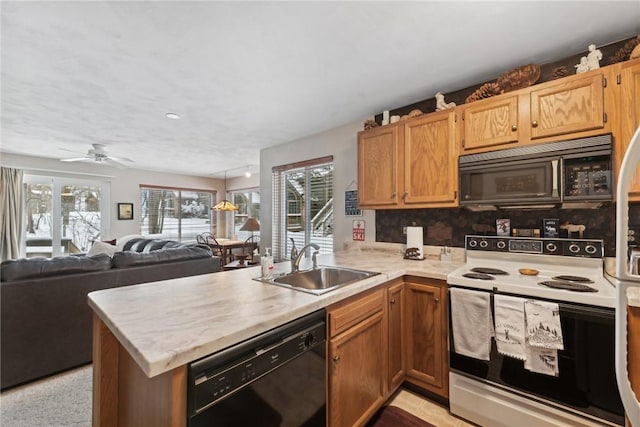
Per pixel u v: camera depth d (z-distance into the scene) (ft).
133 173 20.57
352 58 6.35
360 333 5.18
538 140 5.85
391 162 8.04
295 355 3.85
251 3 4.68
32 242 16.63
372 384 5.49
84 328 7.64
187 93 8.11
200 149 14.71
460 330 5.61
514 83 6.30
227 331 3.13
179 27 5.29
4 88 7.74
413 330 6.51
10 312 6.57
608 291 4.67
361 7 4.79
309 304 4.09
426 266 7.06
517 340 4.93
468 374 5.59
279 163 13.47
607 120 5.15
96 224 18.93
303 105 8.99
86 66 6.64
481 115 6.56
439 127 7.18
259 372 3.37
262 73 7.00
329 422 4.47
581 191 5.32
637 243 5.63
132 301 4.21
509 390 5.17
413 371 6.48
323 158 11.51
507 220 7.18
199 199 24.75
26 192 16.48
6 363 6.52
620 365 2.60
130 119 10.19
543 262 6.42
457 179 6.88
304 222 12.50
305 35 5.54
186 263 9.90
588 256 5.95
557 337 4.61
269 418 3.52
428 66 6.70
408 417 5.78
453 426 5.54
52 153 15.52
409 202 7.66
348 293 4.83
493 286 5.36
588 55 5.62
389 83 7.54
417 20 5.11
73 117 9.98
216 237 25.61
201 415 2.86
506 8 4.82
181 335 3.02
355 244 10.19
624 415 4.21
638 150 2.54
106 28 5.30
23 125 10.85
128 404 3.81
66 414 5.85
